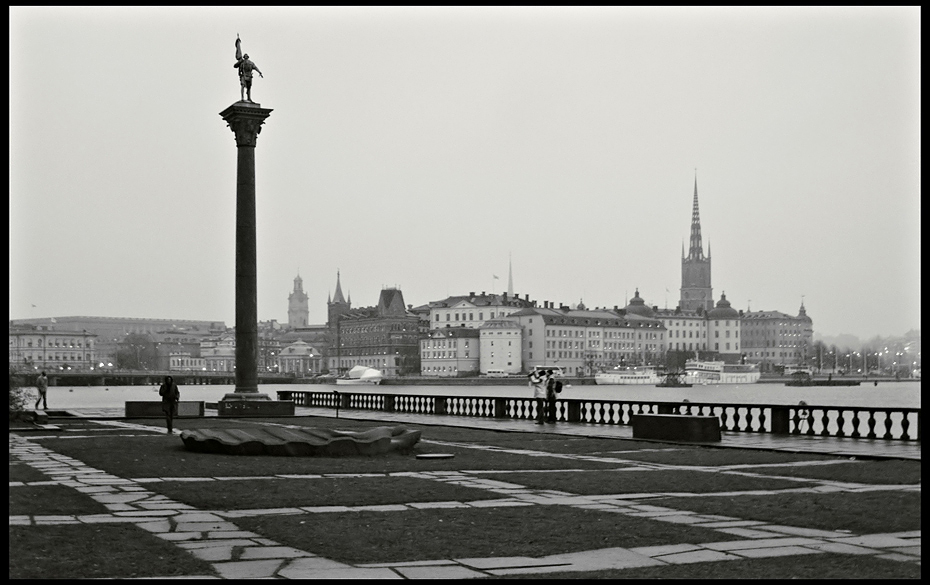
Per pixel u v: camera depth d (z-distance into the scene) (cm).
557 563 1731
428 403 7806
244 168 6969
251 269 7050
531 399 6606
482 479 2944
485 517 2202
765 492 2630
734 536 1967
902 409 4306
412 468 3253
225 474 3062
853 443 4219
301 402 9869
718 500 2445
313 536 1962
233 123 6944
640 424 4612
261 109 6950
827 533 1995
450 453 3838
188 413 7200
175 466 3275
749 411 4975
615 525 2091
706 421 4366
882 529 2028
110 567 1691
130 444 4238
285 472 3123
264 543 1906
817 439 4488
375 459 3588
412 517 2202
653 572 1653
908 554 1789
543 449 4069
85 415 7606
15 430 5397
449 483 2830
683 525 2088
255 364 7119
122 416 7231
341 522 2130
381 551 1828
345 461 3488
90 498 2497
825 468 3203
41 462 3425
